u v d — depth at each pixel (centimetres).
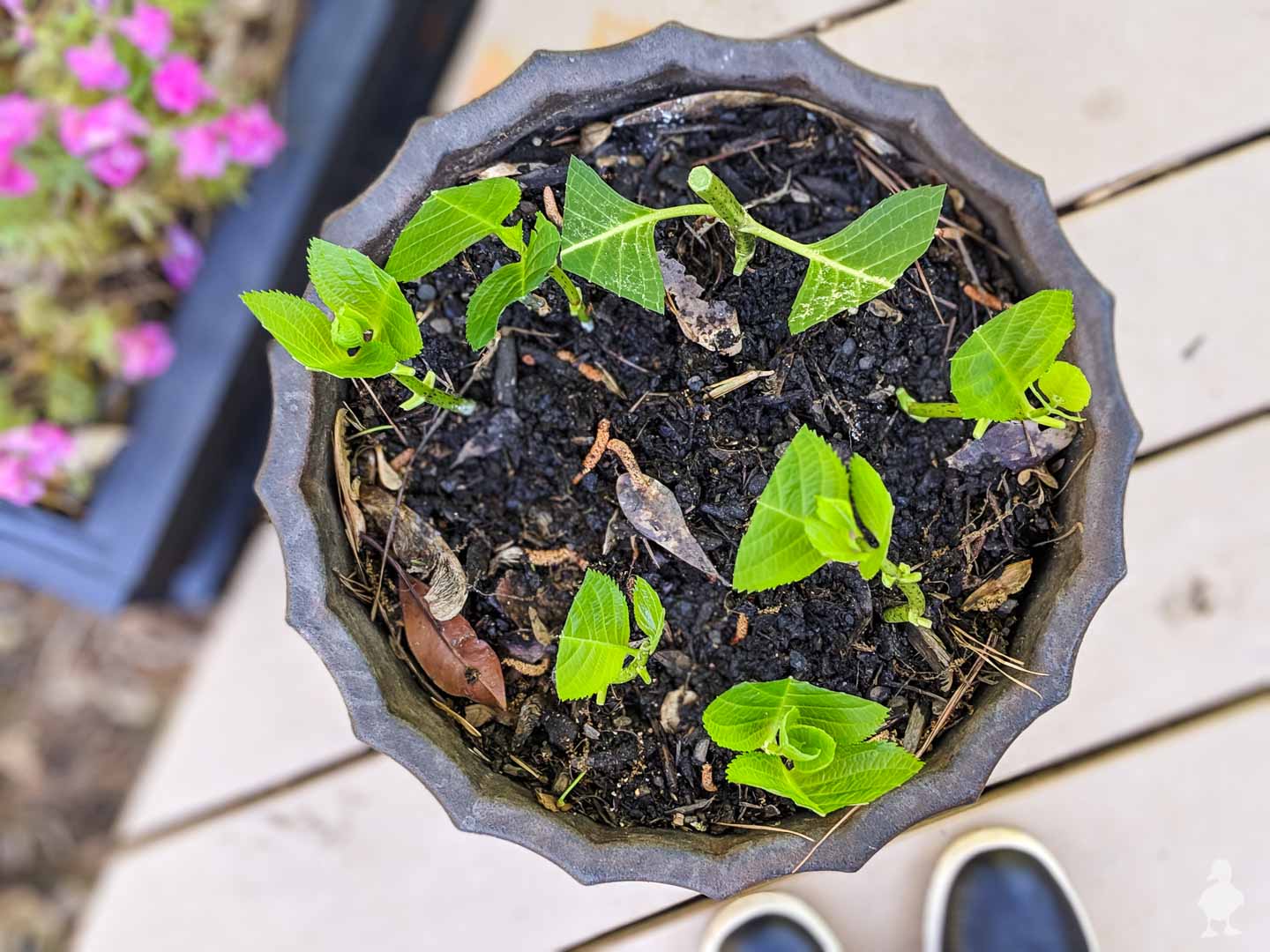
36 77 64
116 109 60
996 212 45
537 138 45
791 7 59
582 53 43
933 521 47
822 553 37
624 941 62
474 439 48
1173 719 61
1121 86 60
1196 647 61
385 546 46
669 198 47
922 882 62
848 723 40
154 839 64
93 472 68
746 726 40
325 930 63
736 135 46
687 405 47
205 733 64
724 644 47
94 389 70
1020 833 61
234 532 76
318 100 67
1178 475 61
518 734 46
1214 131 60
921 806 42
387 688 43
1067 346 44
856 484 39
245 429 73
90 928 63
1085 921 60
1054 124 60
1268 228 60
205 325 66
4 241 63
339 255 37
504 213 40
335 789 63
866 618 46
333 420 44
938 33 59
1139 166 60
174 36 65
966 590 46
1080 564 43
